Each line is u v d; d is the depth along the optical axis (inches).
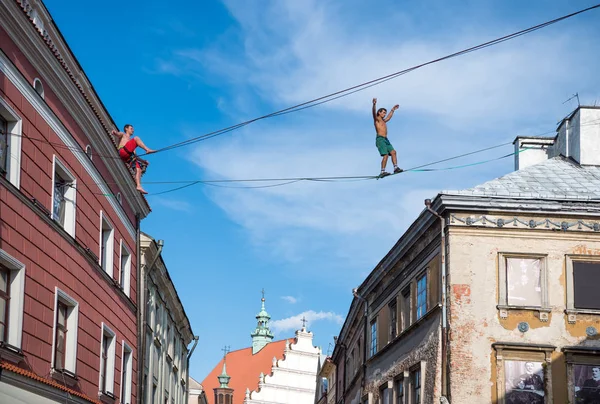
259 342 5260.8
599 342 1056.8
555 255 1082.7
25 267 745.6
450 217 1090.7
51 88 824.9
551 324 1062.4
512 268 1082.7
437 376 1067.9
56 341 848.3
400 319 1310.3
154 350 1465.3
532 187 1149.1
